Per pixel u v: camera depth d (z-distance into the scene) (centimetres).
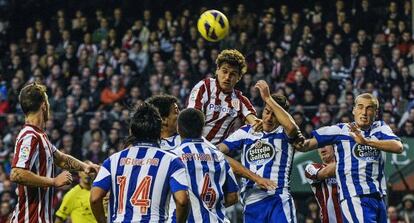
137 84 3594
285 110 1662
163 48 3812
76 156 3256
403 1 3734
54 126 3394
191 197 1487
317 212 2564
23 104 1492
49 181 1452
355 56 3469
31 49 4047
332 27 3600
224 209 1526
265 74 3488
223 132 1712
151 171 1341
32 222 1469
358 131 1642
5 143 3397
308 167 1797
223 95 1694
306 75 3419
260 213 1652
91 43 3928
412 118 3062
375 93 3256
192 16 3919
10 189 3052
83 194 2238
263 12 3962
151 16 4056
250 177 1622
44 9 4309
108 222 1361
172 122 1538
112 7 4228
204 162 1495
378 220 1661
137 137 1360
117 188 1347
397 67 3378
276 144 1650
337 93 3322
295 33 3638
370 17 3688
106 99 3553
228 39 3706
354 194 1653
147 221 1330
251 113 1705
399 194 2734
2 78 3891
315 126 3091
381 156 1669
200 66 3538
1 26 4306
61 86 3722
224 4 4012
